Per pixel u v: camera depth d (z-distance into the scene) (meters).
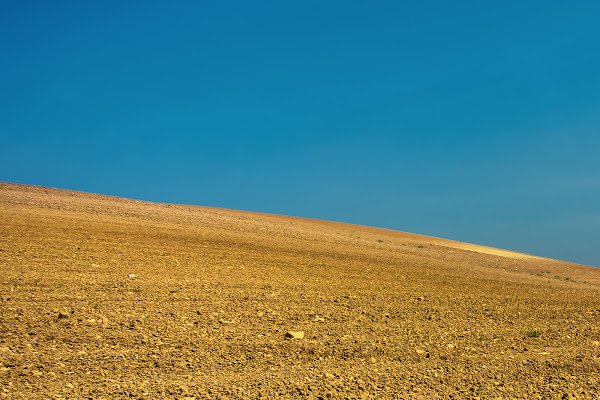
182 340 7.57
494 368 7.69
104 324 7.81
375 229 44.34
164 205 28.55
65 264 11.42
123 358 6.68
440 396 6.42
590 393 6.82
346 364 7.36
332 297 11.82
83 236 15.15
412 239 38.59
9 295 8.66
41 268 10.77
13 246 12.44
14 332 7.07
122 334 7.50
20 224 15.51
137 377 6.16
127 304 9.02
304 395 6.08
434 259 24.38
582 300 16.31
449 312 11.62
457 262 25.08
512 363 7.99
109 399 5.50
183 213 25.72
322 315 9.98
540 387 6.96
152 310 8.86
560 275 27.47
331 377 6.73
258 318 9.23
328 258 18.70
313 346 7.99
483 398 6.45
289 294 11.56
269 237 22.05
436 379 7.03
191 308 9.30
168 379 6.19
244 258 15.87
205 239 18.48
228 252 16.55
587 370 7.85
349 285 13.71
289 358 7.40
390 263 19.92
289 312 9.92
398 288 14.22
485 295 14.84
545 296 16.28
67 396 5.46
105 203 24.41
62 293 9.18
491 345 9.03
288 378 6.58
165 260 13.64
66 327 7.50
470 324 10.58
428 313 11.27
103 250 13.62
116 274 11.20
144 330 7.77
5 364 6.08
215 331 8.16
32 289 9.18
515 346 9.10
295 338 8.21
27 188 25.25
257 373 6.68
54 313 8.03
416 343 8.71
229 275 12.88
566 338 9.98
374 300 12.04
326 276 14.74
